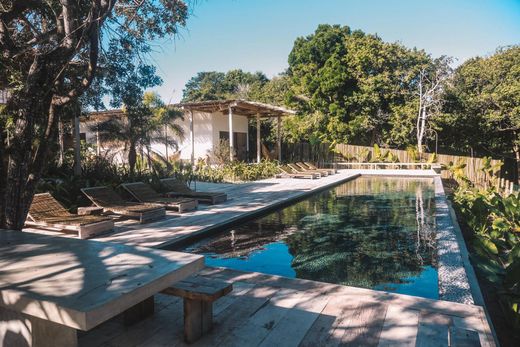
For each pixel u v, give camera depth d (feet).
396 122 82.89
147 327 8.60
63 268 6.53
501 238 19.80
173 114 49.01
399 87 84.74
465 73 86.12
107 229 19.12
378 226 23.75
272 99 108.47
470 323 8.61
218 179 48.14
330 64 88.99
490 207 22.09
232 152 57.36
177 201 25.68
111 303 5.19
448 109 82.38
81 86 13.17
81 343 7.86
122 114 42.34
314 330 8.39
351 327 8.52
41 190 25.45
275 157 74.90
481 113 80.07
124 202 24.52
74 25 12.69
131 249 7.79
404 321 8.77
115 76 29.30
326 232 22.17
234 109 61.98
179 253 7.50
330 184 44.98
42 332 6.41
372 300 10.00
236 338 8.07
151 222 21.93
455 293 11.12
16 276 6.14
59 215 20.06
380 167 71.41
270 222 25.12
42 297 5.30
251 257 17.26
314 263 16.38
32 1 12.84
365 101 85.20
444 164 65.10
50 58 12.23
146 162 46.80
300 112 91.25
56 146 33.86
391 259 16.84
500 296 11.65
